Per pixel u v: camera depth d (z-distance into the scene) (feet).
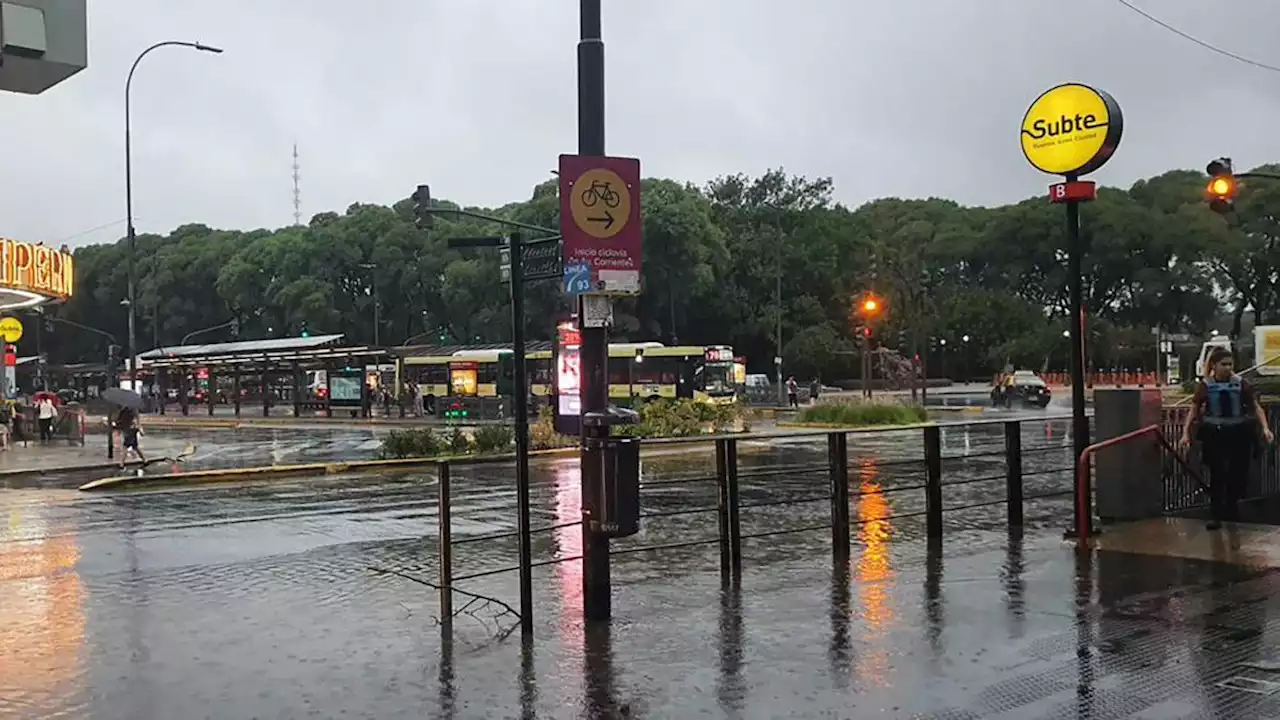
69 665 23.49
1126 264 313.12
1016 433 39.78
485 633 25.44
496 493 59.26
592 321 25.94
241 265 301.63
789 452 89.30
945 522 42.27
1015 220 328.70
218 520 49.14
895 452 83.97
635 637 24.63
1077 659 22.16
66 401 262.47
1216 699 19.58
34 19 19.54
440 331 265.75
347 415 183.42
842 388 278.46
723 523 32.24
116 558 38.55
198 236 363.15
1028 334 299.99
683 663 22.47
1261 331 168.45
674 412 109.50
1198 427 37.58
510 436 88.69
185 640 25.63
